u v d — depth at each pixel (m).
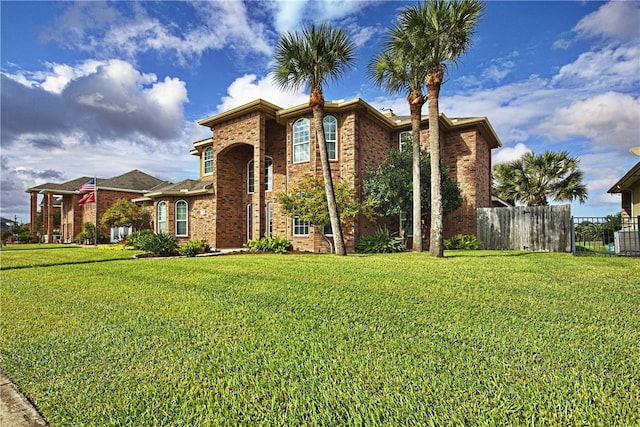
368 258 11.21
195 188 20.97
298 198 14.97
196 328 3.97
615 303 4.70
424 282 6.44
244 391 2.51
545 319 3.99
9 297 5.94
